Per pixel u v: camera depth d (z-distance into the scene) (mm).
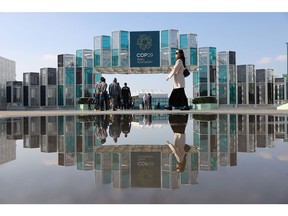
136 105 32375
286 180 1608
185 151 2689
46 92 31531
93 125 6379
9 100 34781
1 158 2449
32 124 6832
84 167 2021
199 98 24297
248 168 1940
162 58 22719
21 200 1298
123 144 3252
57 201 1282
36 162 2246
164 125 6145
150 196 1333
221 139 3662
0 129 5555
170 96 10945
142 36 21938
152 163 2123
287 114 11273
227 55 26094
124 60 23219
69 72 28969
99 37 23766
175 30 22406
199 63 25266
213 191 1399
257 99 28469
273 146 3057
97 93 17984
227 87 26234
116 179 1648
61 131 5039
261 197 1312
